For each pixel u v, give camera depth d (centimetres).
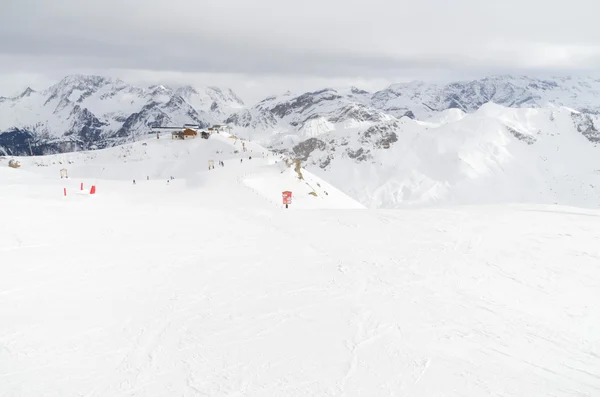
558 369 1373
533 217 3416
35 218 3070
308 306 1766
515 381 1300
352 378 1291
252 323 1614
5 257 2244
